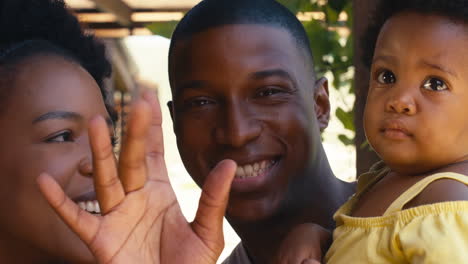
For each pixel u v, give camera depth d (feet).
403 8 4.50
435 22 4.30
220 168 4.05
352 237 4.47
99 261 3.97
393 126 4.40
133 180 4.08
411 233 4.06
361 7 6.86
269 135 5.47
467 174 4.30
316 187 5.92
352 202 5.06
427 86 4.33
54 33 5.59
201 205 4.09
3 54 5.15
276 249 5.90
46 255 5.20
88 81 5.29
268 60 5.42
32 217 4.95
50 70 5.12
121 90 23.61
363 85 6.96
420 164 4.43
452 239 3.88
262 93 5.49
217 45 5.37
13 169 4.96
